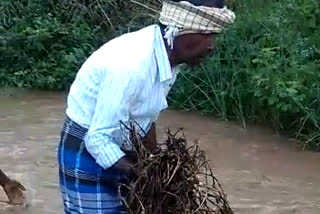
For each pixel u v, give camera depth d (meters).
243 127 7.52
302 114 7.15
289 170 6.12
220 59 8.14
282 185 5.71
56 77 9.38
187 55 2.79
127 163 2.79
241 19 8.41
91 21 10.28
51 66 9.59
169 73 2.79
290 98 7.07
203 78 8.20
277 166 6.22
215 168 6.07
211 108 8.04
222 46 8.18
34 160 6.12
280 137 7.17
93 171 2.91
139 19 10.01
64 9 10.37
